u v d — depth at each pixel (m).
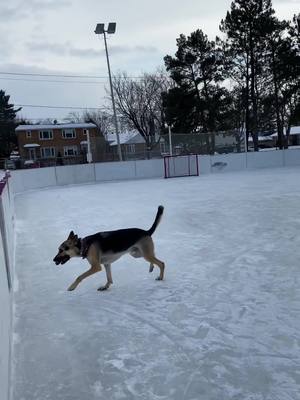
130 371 3.76
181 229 10.31
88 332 4.63
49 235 10.46
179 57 44.19
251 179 23.53
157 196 17.66
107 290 6.00
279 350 4.00
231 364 3.79
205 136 31.50
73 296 5.82
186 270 6.82
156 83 58.78
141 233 6.17
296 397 3.25
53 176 26.73
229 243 8.59
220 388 3.42
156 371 3.74
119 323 4.83
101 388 3.52
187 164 30.12
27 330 4.79
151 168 30.34
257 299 5.38
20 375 3.80
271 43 39.94
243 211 12.52
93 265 5.77
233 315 4.89
